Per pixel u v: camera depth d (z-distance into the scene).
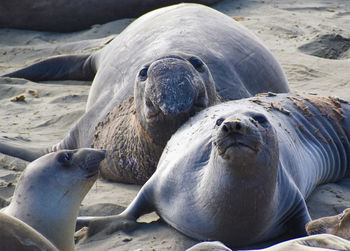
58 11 53.41
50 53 46.06
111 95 28.11
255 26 48.69
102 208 21.16
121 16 54.50
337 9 56.09
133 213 19.97
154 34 29.08
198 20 29.38
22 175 18.98
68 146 28.09
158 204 19.80
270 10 54.81
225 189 16.48
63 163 19.23
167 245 18.08
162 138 21.95
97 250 18.14
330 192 22.16
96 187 24.17
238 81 26.42
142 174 23.88
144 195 20.25
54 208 18.52
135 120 23.72
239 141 15.12
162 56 22.16
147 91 21.31
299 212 18.67
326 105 24.42
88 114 27.88
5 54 47.12
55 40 51.53
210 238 17.94
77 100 35.72
